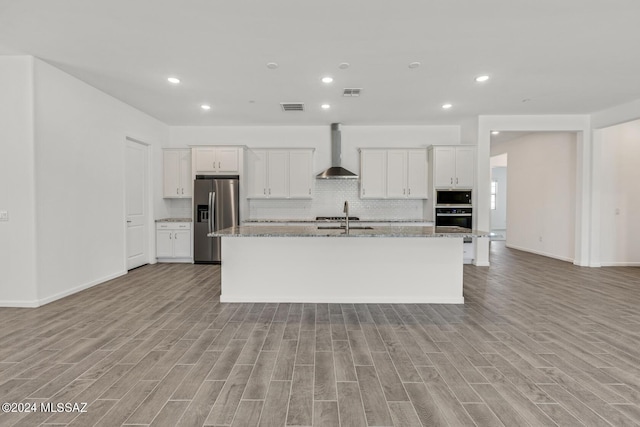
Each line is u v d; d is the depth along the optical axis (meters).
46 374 2.03
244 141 6.32
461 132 6.19
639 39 2.91
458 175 5.73
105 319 3.00
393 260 3.55
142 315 3.12
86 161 4.02
